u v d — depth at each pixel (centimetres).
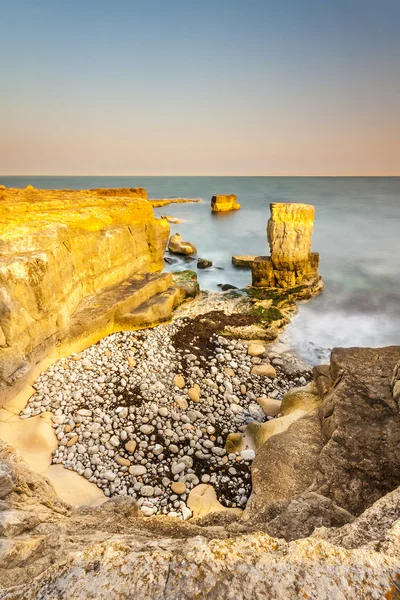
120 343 1187
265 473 638
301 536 415
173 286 1584
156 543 269
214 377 1085
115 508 506
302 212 1738
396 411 648
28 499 432
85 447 762
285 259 1817
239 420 911
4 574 244
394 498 330
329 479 543
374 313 1658
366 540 277
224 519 523
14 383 838
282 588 198
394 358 795
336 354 821
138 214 1559
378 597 194
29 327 891
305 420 732
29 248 960
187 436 833
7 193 1977
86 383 954
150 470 734
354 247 2909
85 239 1224
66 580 207
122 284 1420
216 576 206
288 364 1205
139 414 876
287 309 1648
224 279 2172
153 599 194
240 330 1386
